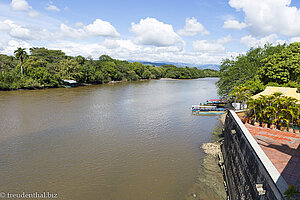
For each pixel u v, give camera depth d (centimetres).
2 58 7781
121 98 5256
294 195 660
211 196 1373
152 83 10538
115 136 2470
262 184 854
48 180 1552
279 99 1781
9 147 2114
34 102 4388
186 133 2614
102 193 1407
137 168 1734
